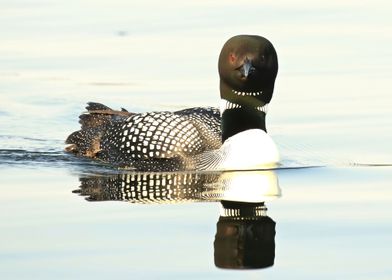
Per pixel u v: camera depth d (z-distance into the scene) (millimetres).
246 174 12992
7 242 10141
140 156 13586
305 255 9711
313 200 11641
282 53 18750
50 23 20984
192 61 18578
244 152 13156
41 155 14430
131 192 12102
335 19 20859
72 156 14375
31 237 10289
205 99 16766
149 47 19422
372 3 22078
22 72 18469
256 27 20188
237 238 10203
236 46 12891
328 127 15188
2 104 17062
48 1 22625
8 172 13266
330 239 10164
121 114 14484
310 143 14461
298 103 16328
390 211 11086
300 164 13461
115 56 19016
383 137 14625
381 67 17969
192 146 13484
